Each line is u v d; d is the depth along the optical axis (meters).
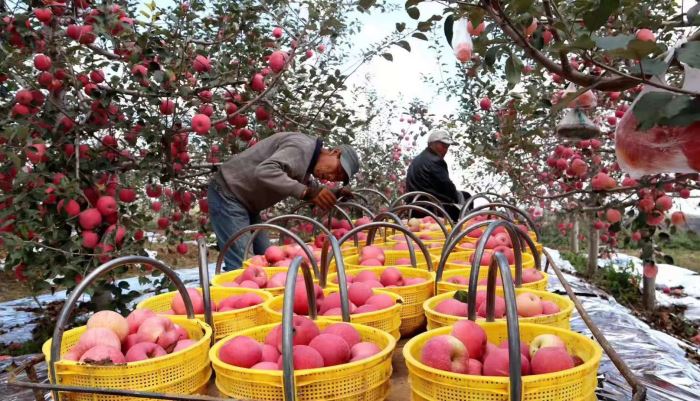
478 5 1.79
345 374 1.35
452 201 6.39
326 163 4.20
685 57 1.23
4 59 3.46
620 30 2.55
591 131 2.98
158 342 1.66
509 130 5.82
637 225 4.19
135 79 3.96
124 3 4.36
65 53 3.67
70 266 3.27
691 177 3.83
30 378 1.48
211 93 4.53
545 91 4.98
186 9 4.00
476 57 3.13
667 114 1.31
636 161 1.77
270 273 2.71
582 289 4.61
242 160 4.20
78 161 3.63
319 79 5.35
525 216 3.32
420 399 1.38
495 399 1.26
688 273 9.78
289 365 1.22
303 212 5.84
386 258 3.14
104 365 1.40
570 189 5.91
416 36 2.81
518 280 2.25
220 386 1.46
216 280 2.51
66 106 3.96
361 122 5.77
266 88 4.50
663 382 2.21
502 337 1.71
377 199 8.09
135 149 4.52
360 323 1.82
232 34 4.62
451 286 2.19
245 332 1.69
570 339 1.60
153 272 4.09
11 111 3.77
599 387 2.02
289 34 4.67
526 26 2.06
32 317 5.60
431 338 1.55
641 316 7.12
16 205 3.29
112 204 3.54
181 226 5.36
